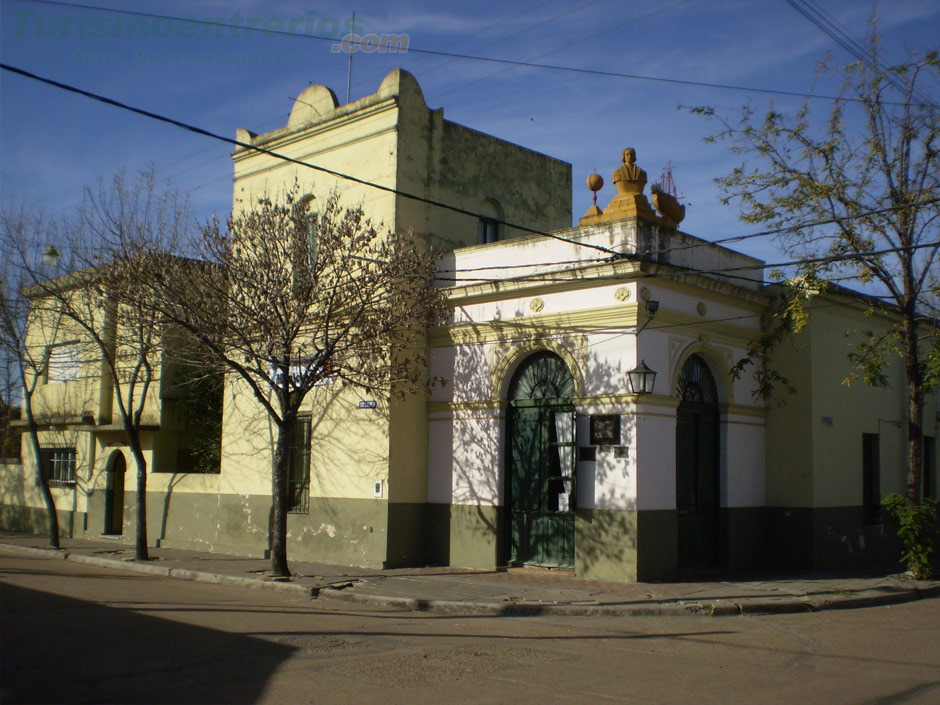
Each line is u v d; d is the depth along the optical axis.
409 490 17.42
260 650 9.66
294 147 19.88
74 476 25.81
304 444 18.86
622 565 14.77
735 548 16.86
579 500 15.42
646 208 16.58
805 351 17.59
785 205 16.14
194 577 16.59
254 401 20.09
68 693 7.82
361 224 18.02
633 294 15.00
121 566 18.44
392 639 10.51
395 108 17.86
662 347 15.49
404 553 17.20
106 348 20.30
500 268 16.62
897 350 16.62
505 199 20.34
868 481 19.53
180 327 16.61
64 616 11.68
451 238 18.84
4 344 22.45
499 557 16.52
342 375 16.03
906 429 20.83
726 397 16.98
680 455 16.25
